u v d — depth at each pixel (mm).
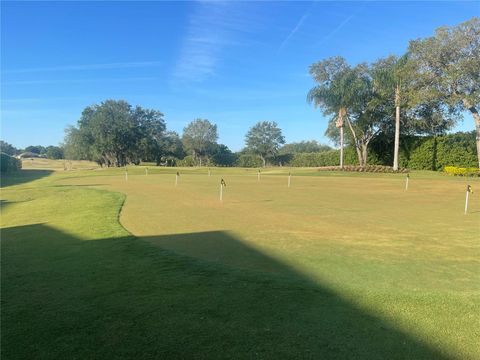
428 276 5730
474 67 31375
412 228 9398
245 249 7316
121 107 72875
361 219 10672
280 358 3414
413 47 34062
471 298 4766
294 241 7977
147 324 4098
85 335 3887
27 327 4086
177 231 9031
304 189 20062
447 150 42062
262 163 80938
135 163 83438
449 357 3430
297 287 5148
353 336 3801
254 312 4355
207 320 4172
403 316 4242
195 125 87438
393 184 24203
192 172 42438
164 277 5633
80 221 10555
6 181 34031
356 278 5613
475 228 9414
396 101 38406
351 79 41062
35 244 8102
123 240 8078
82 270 6074
